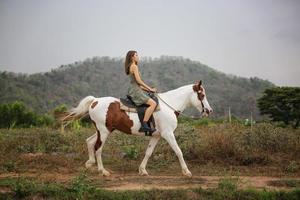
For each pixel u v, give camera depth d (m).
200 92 10.64
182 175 10.62
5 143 14.33
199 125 22.78
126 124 10.16
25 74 78.25
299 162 12.08
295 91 37.06
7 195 8.23
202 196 8.62
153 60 91.00
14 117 35.12
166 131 10.23
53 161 11.75
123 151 13.57
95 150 10.44
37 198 8.21
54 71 83.31
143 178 10.05
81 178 8.75
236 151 12.40
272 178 10.59
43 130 18.25
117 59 94.00
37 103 63.41
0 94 64.81
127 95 10.32
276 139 13.67
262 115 39.69
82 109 10.52
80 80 80.25
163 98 10.51
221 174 10.84
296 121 36.94
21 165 11.38
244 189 8.98
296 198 8.78
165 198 8.44
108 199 8.23
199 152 12.46
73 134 16.98
